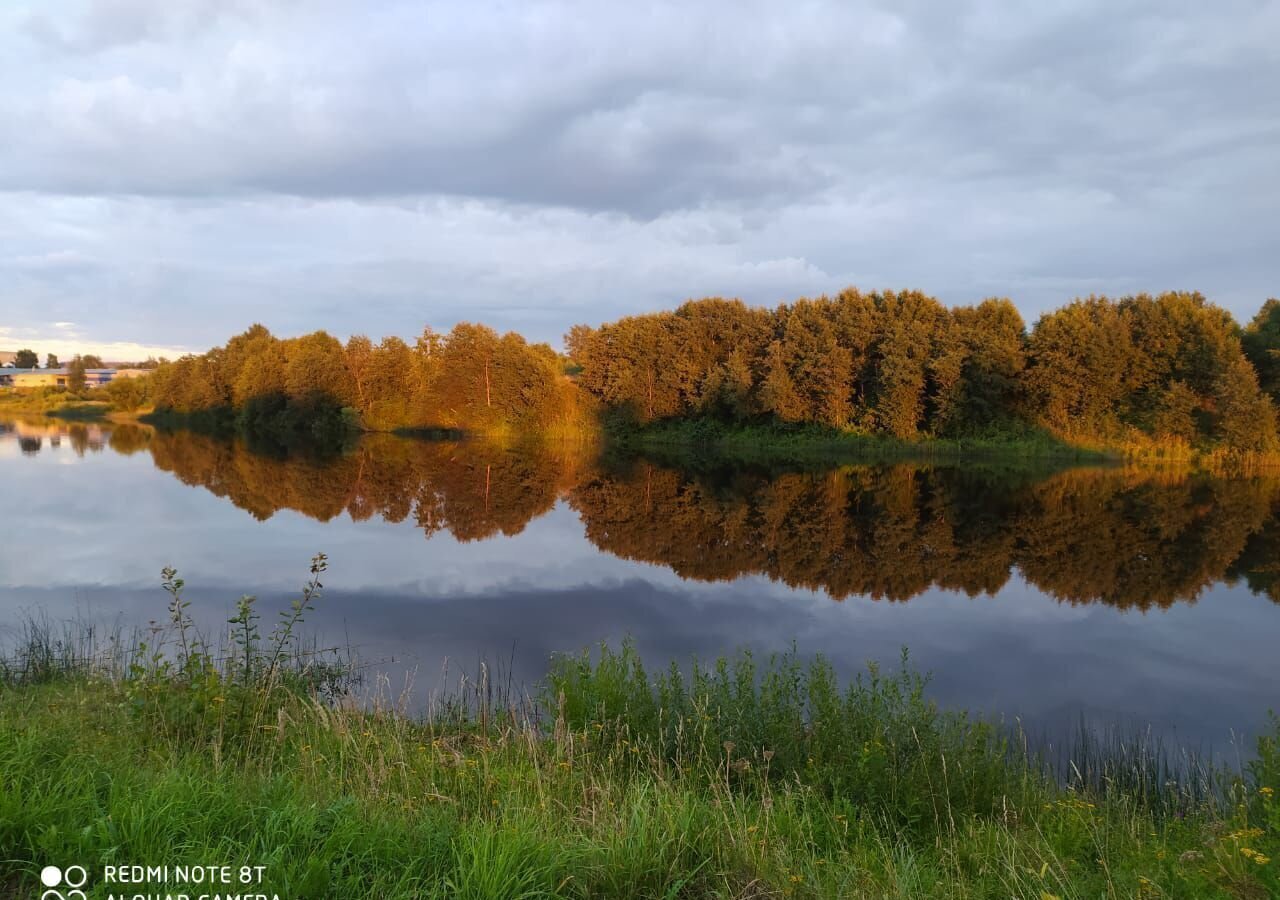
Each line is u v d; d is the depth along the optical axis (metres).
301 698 7.93
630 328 62.50
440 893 3.74
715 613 15.48
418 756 6.21
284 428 72.12
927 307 56.09
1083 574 20.16
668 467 45.38
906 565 20.97
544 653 12.20
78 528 22.86
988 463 47.06
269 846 3.99
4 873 3.61
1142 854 4.99
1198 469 44.12
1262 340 49.81
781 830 5.33
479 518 27.23
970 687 11.77
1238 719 10.58
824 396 54.97
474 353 65.88
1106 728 10.09
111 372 155.75
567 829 4.73
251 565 18.30
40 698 7.68
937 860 5.30
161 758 5.37
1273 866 4.30
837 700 7.72
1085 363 49.38
